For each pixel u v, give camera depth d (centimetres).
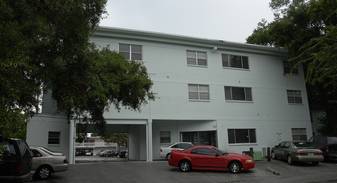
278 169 2411
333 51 1327
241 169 2219
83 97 1362
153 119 2945
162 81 2988
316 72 1469
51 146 2725
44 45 1072
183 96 3055
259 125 3356
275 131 3428
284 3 3466
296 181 1866
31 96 1080
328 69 1373
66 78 1264
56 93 1338
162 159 2947
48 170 1908
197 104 3105
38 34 1025
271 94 3475
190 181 1909
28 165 1205
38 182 1802
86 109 1788
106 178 1967
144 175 2089
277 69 3556
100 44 2811
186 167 2239
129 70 1997
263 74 3462
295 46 3366
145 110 2906
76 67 1263
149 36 2955
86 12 1134
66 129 2833
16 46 877
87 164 2614
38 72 1097
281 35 3466
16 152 1103
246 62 3400
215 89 3197
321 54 1353
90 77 1320
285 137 3466
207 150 2256
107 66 1906
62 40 1136
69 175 2053
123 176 2042
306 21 3253
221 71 3247
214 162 2225
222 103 3209
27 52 950
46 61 1112
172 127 3155
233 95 3281
